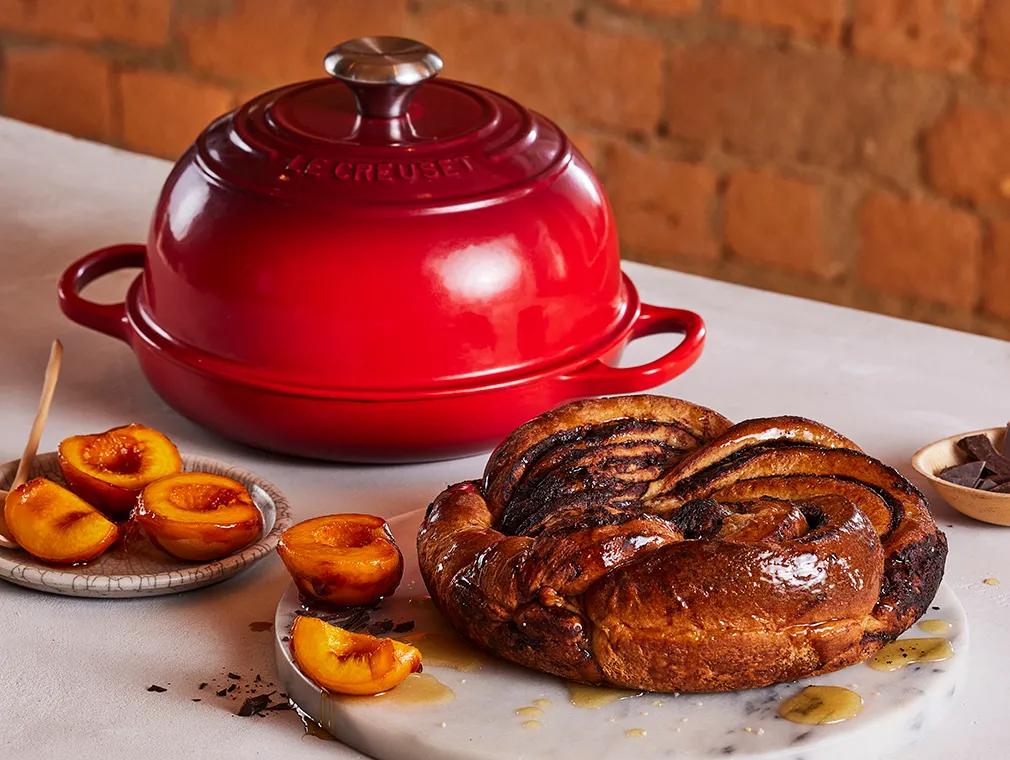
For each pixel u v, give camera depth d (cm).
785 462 120
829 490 119
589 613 112
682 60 209
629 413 123
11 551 124
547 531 115
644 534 113
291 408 129
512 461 121
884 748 112
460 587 114
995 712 115
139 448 128
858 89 202
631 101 214
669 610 111
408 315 127
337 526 121
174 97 238
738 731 111
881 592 115
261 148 131
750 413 140
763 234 215
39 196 170
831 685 114
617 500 119
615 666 112
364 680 112
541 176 131
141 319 136
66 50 241
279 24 228
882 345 149
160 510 122
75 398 141
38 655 118
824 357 148
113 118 243
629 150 217
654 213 220
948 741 113
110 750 112
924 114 200
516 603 113
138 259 142
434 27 221
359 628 118
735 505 119
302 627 113
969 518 129
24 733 113
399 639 117
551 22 214
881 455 135
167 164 178
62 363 145
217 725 114
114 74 240
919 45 196
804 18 201
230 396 130
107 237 163
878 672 115
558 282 130
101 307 138
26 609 121
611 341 134
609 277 135
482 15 217
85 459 127
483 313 128
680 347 134
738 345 149
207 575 121
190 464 130
